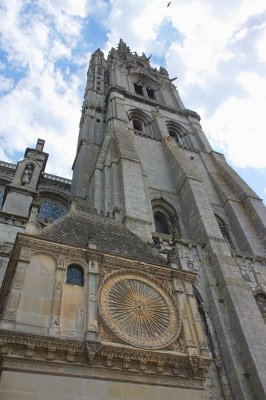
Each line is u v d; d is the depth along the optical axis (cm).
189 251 2511
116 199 2717
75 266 1395
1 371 1005
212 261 2452
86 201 3425
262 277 2567
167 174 3644
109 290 1346
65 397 1017
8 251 1841
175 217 3166
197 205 2970
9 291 1257
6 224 2030
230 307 2108
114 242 1752
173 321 1370
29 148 3056
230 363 1866
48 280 1288
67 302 1244
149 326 1308
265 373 1750
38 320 1151
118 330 1231
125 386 1123
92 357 1107
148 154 3838
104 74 6419
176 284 1514
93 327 1178
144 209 2555
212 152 4381
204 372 1262
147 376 1179
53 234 1596
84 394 1048
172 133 4866
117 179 2927
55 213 3947
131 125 4350
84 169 3928
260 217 3241
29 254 1330
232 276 2297
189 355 1262
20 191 2420
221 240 2616
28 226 1686
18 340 1052
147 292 1426
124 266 1475
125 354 1172
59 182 4250
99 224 1950
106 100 5091
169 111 5200
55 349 1084
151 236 2362
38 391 998
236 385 1773
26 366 1032
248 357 1834
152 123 4641
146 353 1209
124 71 6128
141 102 5025
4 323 1084
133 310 1329
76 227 1781
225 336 1980
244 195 3528
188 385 1211
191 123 5069
